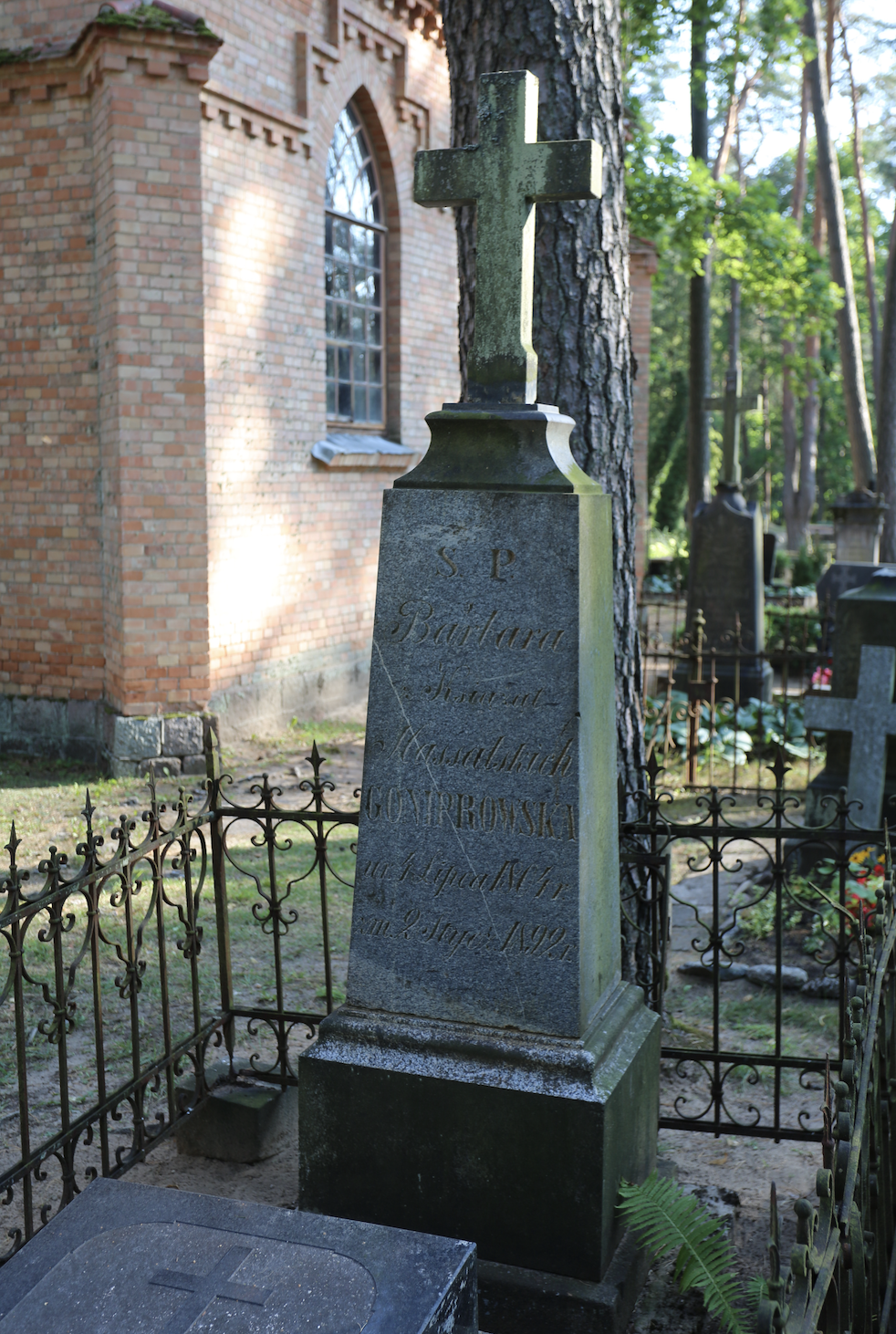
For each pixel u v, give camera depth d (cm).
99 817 819
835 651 707
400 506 327
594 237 462
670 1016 507
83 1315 222
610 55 462
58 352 955
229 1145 402
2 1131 419
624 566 484
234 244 985
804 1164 397
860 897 556
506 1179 314
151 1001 526
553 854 314
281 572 1076
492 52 453
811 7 1856
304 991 538
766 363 3916
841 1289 195
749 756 1012
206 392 954
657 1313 316
